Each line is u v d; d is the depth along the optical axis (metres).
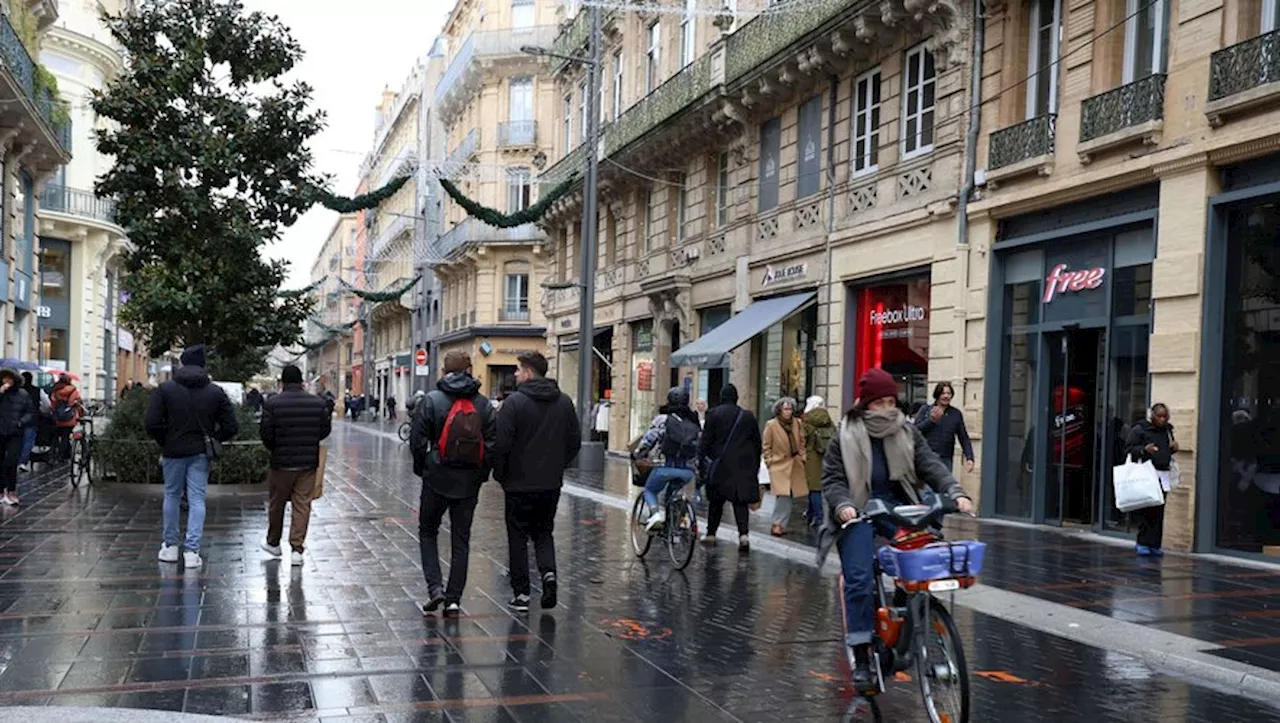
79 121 33.09
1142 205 12.01
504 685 5.60
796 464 12.05
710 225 23.80
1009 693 5.72
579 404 23.17
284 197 15.52
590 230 23.20
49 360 33.12
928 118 16.06
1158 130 11.56
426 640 6.57
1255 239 10.68
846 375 17.94
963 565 4.77
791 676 5.94
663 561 10.26
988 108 14.65
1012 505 14.13
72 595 7.62
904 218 16.11
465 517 7.40
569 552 10.77
